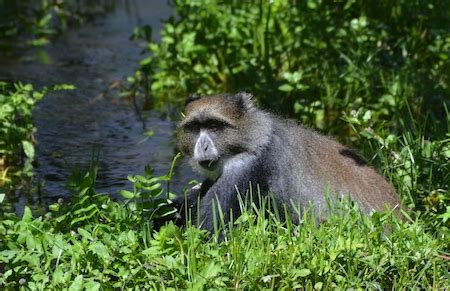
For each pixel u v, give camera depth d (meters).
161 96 17.39
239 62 16.44
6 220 9.91
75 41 21.62
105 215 10.05
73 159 14.38
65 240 9.40
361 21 16.36
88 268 8.83
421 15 16.59
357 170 10.90
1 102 14.27
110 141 15.19
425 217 10.51
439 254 9.24
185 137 10.99
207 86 17.08
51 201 12.69
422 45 16.67
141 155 14.50
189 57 17.39
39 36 21.92
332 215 9.67
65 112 16.67
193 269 8.63
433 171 11.54
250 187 10.59
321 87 15.55
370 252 9.03
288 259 8.80
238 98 10.76
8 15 23.22
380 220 9.44
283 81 16.23
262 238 9.12
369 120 13.03
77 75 18.92
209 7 18.09
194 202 11.05
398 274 8.98
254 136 10.68
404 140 12.50
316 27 16.83
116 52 20.67
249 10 17.88
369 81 15.38
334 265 8.86
